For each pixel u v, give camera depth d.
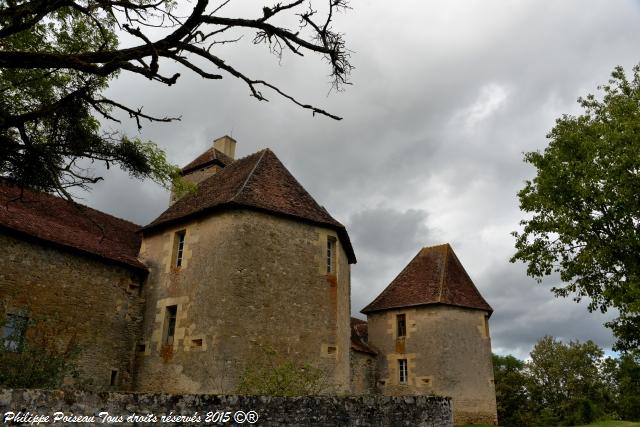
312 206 15.09
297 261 13.62
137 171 8.04
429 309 21.44
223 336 11.90
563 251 14.66
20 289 11.35
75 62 5.25
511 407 36.50
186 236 13.97
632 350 13.96
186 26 5.26
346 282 16.12
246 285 12.52
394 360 21.62
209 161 22.61
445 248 24.09
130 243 15.97
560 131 15.44
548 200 14.51
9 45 7.52
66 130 7.12
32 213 13.16
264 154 16.02
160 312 13.55
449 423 9.78
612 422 22.98
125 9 5.48
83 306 12.64
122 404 6.38
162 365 12.80
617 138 13.08
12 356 9.18
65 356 9.72
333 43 5.57
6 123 6.27
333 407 8.14
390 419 8.74
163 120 6.20
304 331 13.05
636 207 12.98
